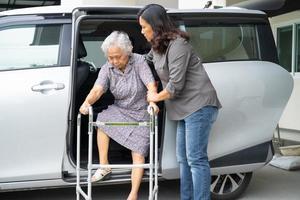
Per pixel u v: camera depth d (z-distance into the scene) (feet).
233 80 15.83
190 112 13.66
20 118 14.32
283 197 18.16
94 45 18.13
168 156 15.34
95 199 17.62
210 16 16.03
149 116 14.07
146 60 14.66
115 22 15.72
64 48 14.96
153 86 13.75
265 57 16.58
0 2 60.39
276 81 16.38
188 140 13.85
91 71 16.76
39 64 14.83
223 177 16.97
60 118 14.55
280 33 36.60
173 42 13.20
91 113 12.68
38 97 14.43
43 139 14.52
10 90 14.33
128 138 13.97
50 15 15.07
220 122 15.69
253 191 19.06
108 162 15.29
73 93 14.53
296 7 25.00
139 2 38.70
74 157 15.20
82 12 14.84
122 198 17.74
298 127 33.88
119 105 14.32
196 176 13.89
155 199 12.95
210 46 16.02
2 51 14.71
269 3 20.99
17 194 18.07
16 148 14.39
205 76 13.83
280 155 25.45
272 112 16.38
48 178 14.75
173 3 40.04
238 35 16.38
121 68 13.99
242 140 16.03
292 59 34.99
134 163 14.01
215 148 15.78
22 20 14.88
